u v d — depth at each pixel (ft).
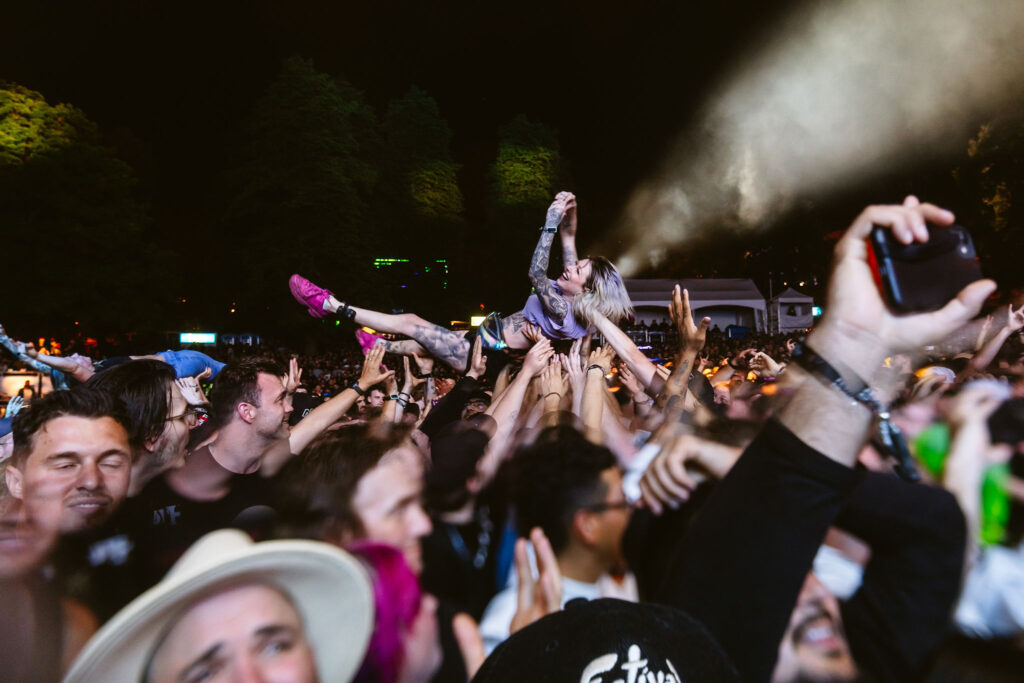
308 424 10.52
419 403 17.62
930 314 2.90
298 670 3.23
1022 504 4.09
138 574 4.62
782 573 3.00
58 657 3.99
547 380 10.62
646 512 4.45
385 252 152.87
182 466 8.09
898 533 3.36
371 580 4.17
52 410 5.87
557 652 3.18
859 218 3.05
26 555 4.33
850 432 3.00
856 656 3.43
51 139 100.99
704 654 3.03
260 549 3.09
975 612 3.76
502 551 4.83
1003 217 84.33
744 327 106.32
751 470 3.16
